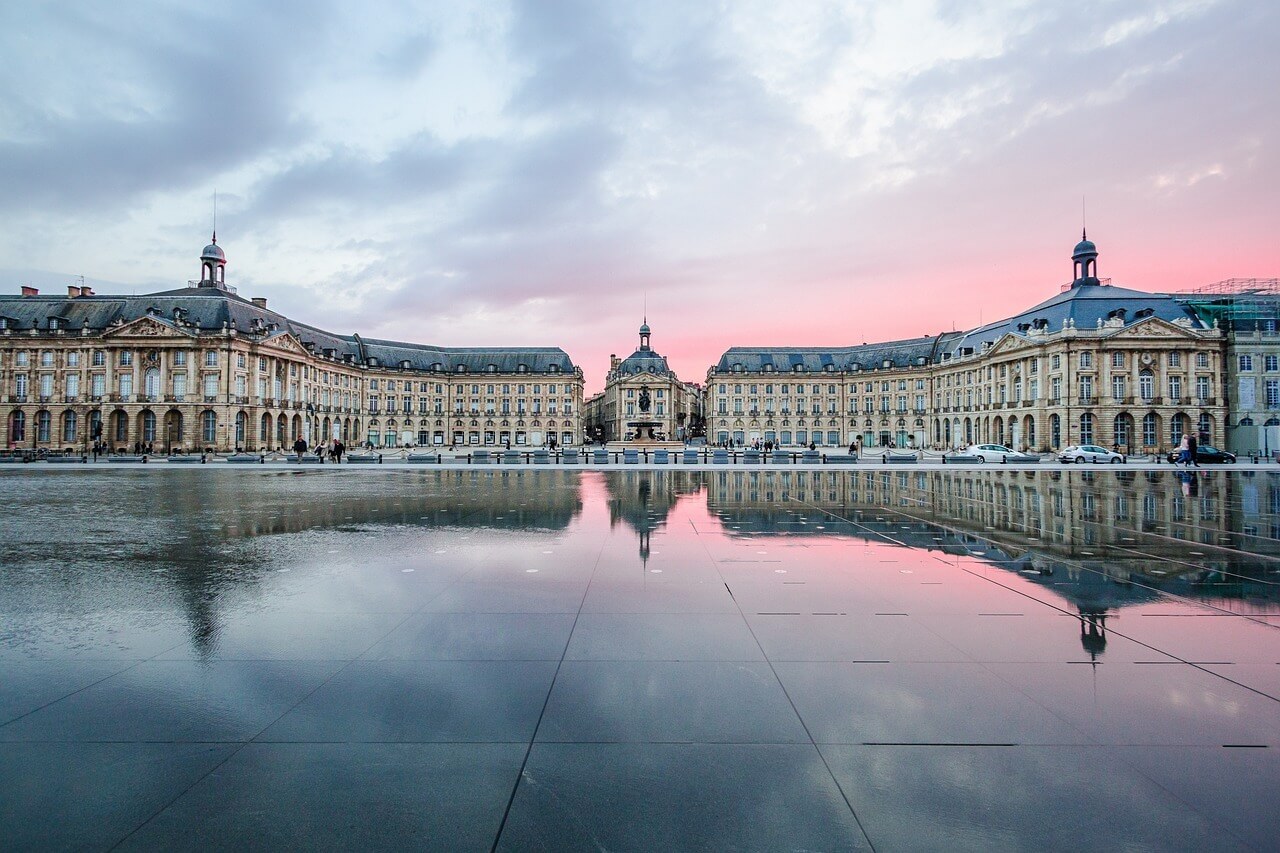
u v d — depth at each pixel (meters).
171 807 4.65
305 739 5.56
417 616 8.91
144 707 6.14
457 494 26.28
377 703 6.21
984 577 11.22
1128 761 5.18
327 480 34.59
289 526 17.27
